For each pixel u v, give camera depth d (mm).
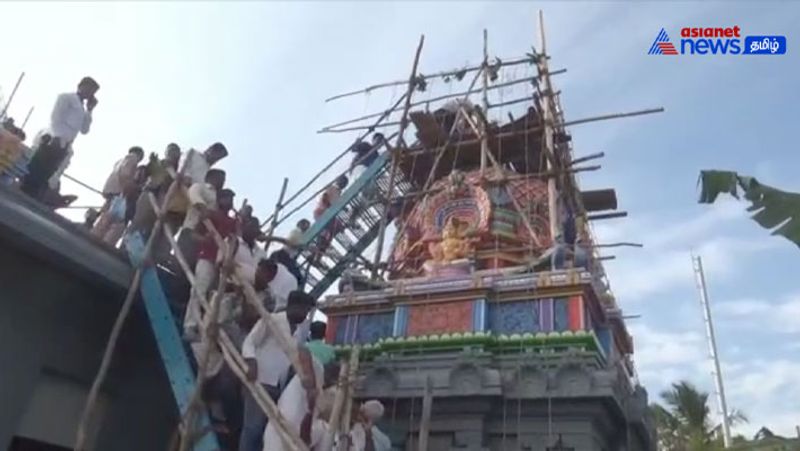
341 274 17938
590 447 11078
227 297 7566
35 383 7449
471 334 13305
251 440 6660
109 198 10023
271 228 17766
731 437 31703
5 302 7188
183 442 5941
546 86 19469
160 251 8391
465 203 18562
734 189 6918
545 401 11672
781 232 6480
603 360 13000
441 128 20062
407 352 13719
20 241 7082
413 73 21719
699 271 42438
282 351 7059
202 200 7949
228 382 7031
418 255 18469
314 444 6887
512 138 19922
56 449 7824
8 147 7734
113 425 8273
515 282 13922
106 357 6906
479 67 21078
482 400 11836
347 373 7090
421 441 10219
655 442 13836
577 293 13297
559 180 17922
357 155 20953
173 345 7320
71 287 7938
